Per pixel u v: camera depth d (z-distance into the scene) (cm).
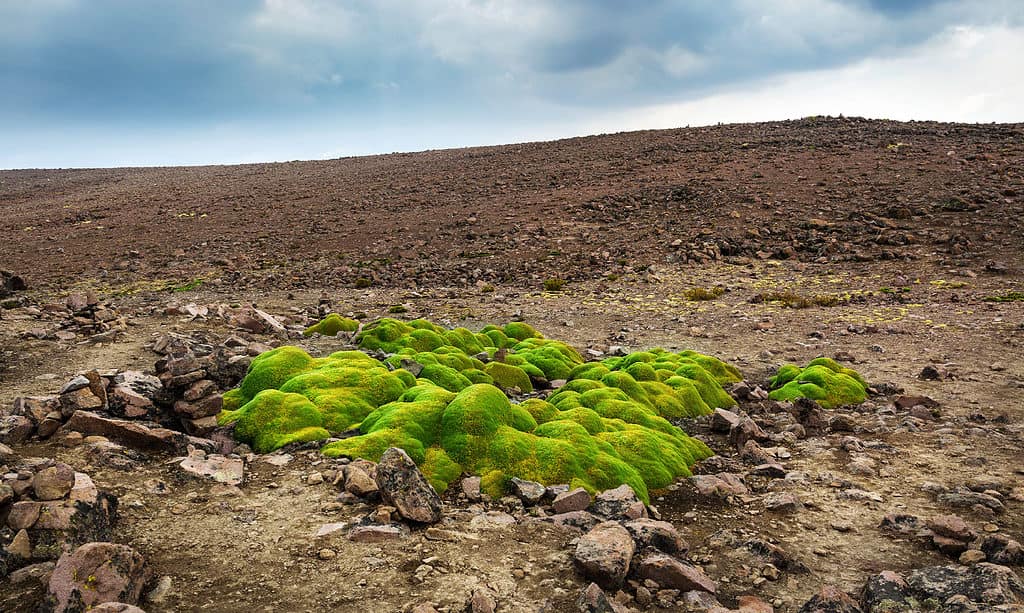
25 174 7825
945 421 1034
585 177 4275
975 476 805
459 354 1261
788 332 1727
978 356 1414
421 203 4112
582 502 664
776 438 975
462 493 697
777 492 773
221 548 548
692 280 2364
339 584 500
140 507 604
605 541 552
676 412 1062
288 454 769
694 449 913
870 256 2433
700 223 3027
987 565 513
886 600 494
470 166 5431
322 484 682
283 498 650
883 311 1875
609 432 869
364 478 663
